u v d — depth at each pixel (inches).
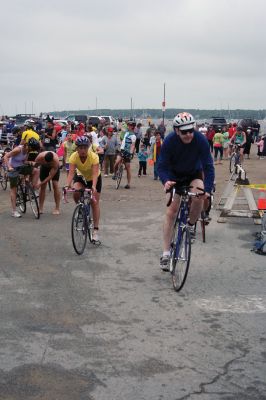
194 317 193.8
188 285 233.6
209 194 226.1
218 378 146.1
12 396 134.6
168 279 243.4
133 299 213.8
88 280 240.5
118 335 175.5
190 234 231.0
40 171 416.2
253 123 1605.6
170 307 204.5
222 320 191.2
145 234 345.4
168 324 186.4
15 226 367.9
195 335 176.6
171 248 242.5
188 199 224.5
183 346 167.3
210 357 159.5
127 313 197.2
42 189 416.8
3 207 457.7
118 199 509.7
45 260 276.1
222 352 163.3
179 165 233.5
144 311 199.6
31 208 419.8
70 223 381.4
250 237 336.2
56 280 239.9
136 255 288.8
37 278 242.8
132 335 175.6
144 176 745.6
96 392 137.4
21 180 413.7
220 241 323.9
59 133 973.8
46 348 164.1
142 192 565.3
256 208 381.7
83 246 292.2
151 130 966.4
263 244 293.6
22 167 402.3
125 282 237.9
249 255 289.6
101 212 432.5
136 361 155.9
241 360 157.8
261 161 995.9
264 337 175.9
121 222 387.9
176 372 149.3
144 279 243.1
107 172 725.9
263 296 219.5
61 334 175.6
